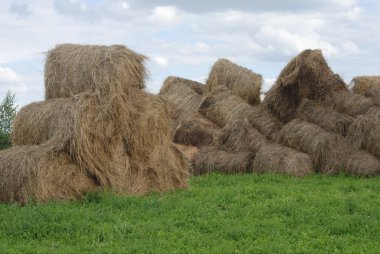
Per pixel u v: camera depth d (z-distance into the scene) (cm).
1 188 1433
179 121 2522
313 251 1041
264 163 2147
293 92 2419
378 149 2162
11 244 1063
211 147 2358
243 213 1345
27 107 1622
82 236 1108
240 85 2641
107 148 1560
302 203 1495
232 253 1028
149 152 1669
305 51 2388
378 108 2242
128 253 1012
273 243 1089
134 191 1606
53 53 1684
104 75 1560
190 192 1666
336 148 2155
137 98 1662
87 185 1515
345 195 1659
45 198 1420
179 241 1098
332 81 2400
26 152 1460
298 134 2214
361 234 1176
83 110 1502
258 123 2403
